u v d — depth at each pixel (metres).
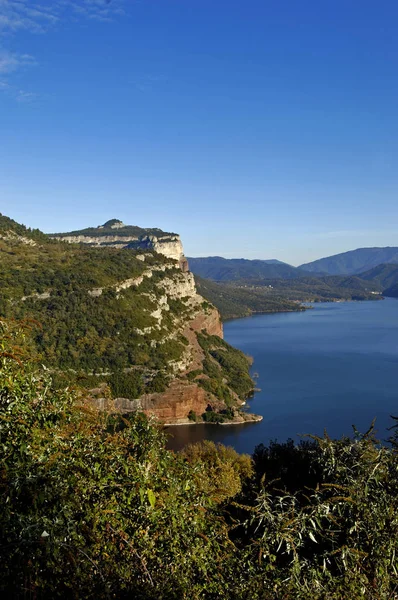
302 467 9.62
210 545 5.37
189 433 62.91
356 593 4.90
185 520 5.36
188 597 4.61
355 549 5.14
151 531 4.95
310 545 5.68
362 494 5.70
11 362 5.18
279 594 4.87
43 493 4.20
